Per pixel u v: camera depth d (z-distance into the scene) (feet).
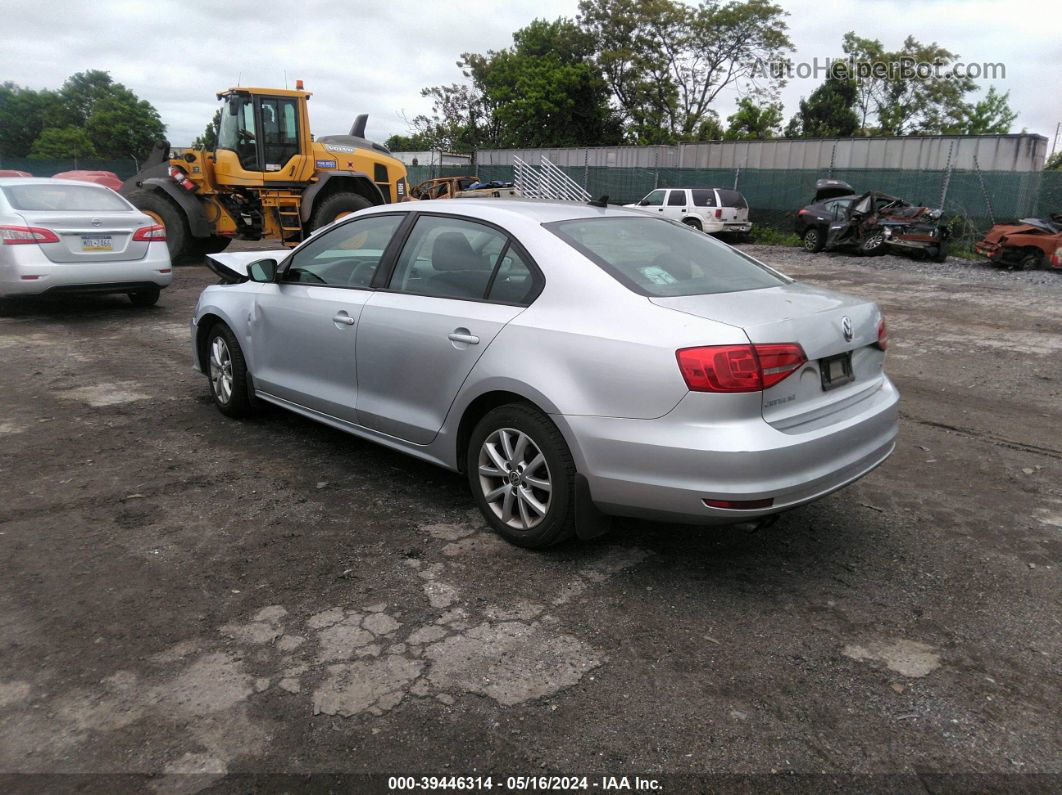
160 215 46.60
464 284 12.29
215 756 7.40
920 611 10.21
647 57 157.69
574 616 9.95
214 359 18.08
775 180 83.30
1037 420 19.04
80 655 8.91
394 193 51.67
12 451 15.64
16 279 28.12
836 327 10.62
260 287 16.44
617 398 10.03
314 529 12.34
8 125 286.87
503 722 7.95
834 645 9.40
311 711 8.05
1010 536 12.51
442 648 9.20
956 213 71.20
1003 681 8.74
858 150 77.71
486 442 11.81
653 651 9.21
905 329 31.60
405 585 10.66
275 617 9.79
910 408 20.01
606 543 12.06
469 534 12.26
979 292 43.65
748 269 12.59
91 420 17.80
